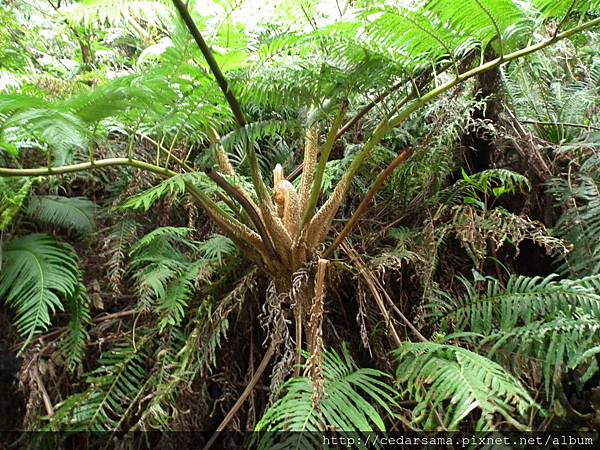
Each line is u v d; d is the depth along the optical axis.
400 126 1.45
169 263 1.24
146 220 1.43
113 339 1.20
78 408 1.02
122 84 0.85
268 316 1.10
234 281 1.26
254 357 1.23
